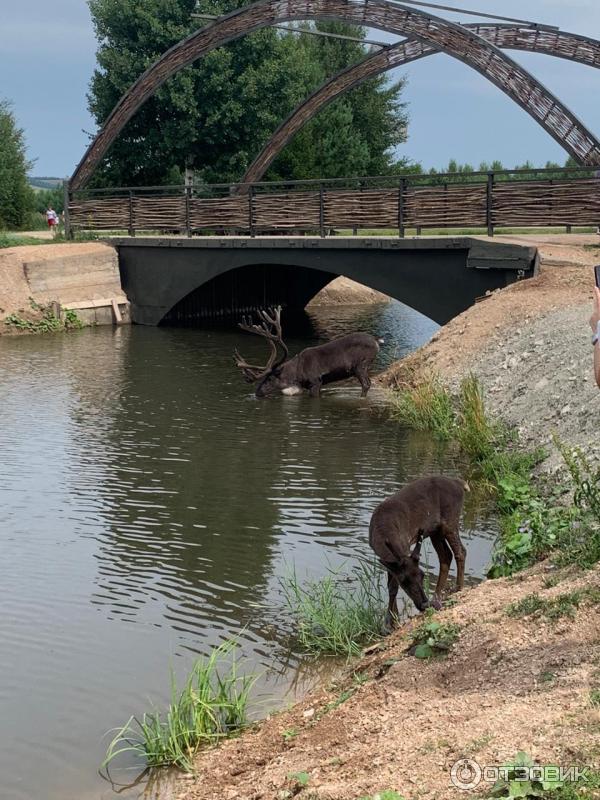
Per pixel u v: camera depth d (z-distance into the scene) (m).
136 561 9.68
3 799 5.82
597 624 6.05
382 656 6.93
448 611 7.11
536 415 13.03
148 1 39.62
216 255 25.42
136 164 41.06
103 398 17.44
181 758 6.17
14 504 11.47
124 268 27.97
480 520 10.55
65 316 26.75
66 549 10.02
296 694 7.02
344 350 17.30
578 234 22.30
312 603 8.33
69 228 30.22
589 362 13.24
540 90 21.62
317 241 22.06
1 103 47.28
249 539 10.23
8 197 46.12
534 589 7.05
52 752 6.36
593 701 4.96
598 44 23.06
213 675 7.36
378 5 23.45
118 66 39.25
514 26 23.94
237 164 41.50
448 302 20.11
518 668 5.82
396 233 28.81
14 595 8.87
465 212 21.31
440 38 22.69
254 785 5.45
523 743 4.73
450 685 5.97
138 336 25.50
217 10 39.72
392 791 4.49
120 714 6.86
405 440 14.23
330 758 5.41
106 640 7.98
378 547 7.87
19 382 18.97
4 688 7.20
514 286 18.19
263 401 17.12
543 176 44.31
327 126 46.88
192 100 38.66
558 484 10.52
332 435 14.61
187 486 12.12
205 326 27.72
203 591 8.95
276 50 40.75
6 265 26.62
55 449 13.95
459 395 15.20
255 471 12.73
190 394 17.77
